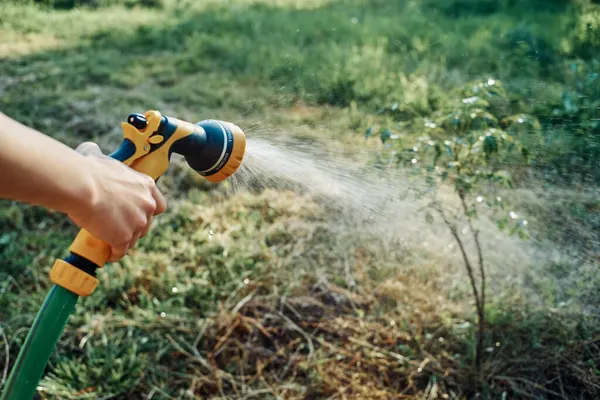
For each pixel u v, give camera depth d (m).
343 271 2.88
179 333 2.58
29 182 0.91
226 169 1.45
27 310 2.71
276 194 3.42
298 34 6.28
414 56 5.22
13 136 0.89
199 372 2.43
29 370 1.16
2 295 2.77
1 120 0.89
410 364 2.41
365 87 4.60
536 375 2.34
